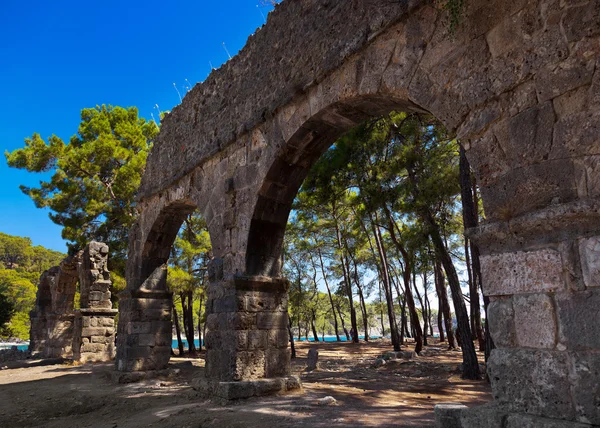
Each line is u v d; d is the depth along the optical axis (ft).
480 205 54.65
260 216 28.07
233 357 25.99
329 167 43.37
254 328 26.94
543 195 12.47
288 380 27.25
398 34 18.78
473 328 71.82
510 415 11.54
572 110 12.22
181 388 32.76
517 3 14.15
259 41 29.78
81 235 68.90
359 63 20.61
